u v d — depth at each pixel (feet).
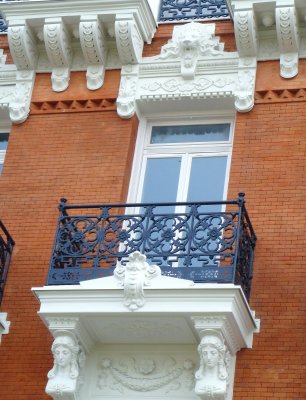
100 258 57.00
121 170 62.80
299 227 58.95
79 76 66.23
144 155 64.75
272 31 64.03
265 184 60.54
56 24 65.10
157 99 64.39
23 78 66.54
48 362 57.93
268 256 58.44
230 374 55.47
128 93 64.64
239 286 54.13
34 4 65.46
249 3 62.75
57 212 62.23
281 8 62.28
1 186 63.67
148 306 54.60
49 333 58.65
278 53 63.87
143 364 56.75
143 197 63.62
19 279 60.54
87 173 63.05
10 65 67.41
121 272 55.52
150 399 55.93
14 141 65.05
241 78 63.46
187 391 55.72
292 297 57.06
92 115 65.00
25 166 64.08
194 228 56.75
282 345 55.88
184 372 56.29
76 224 58.95
